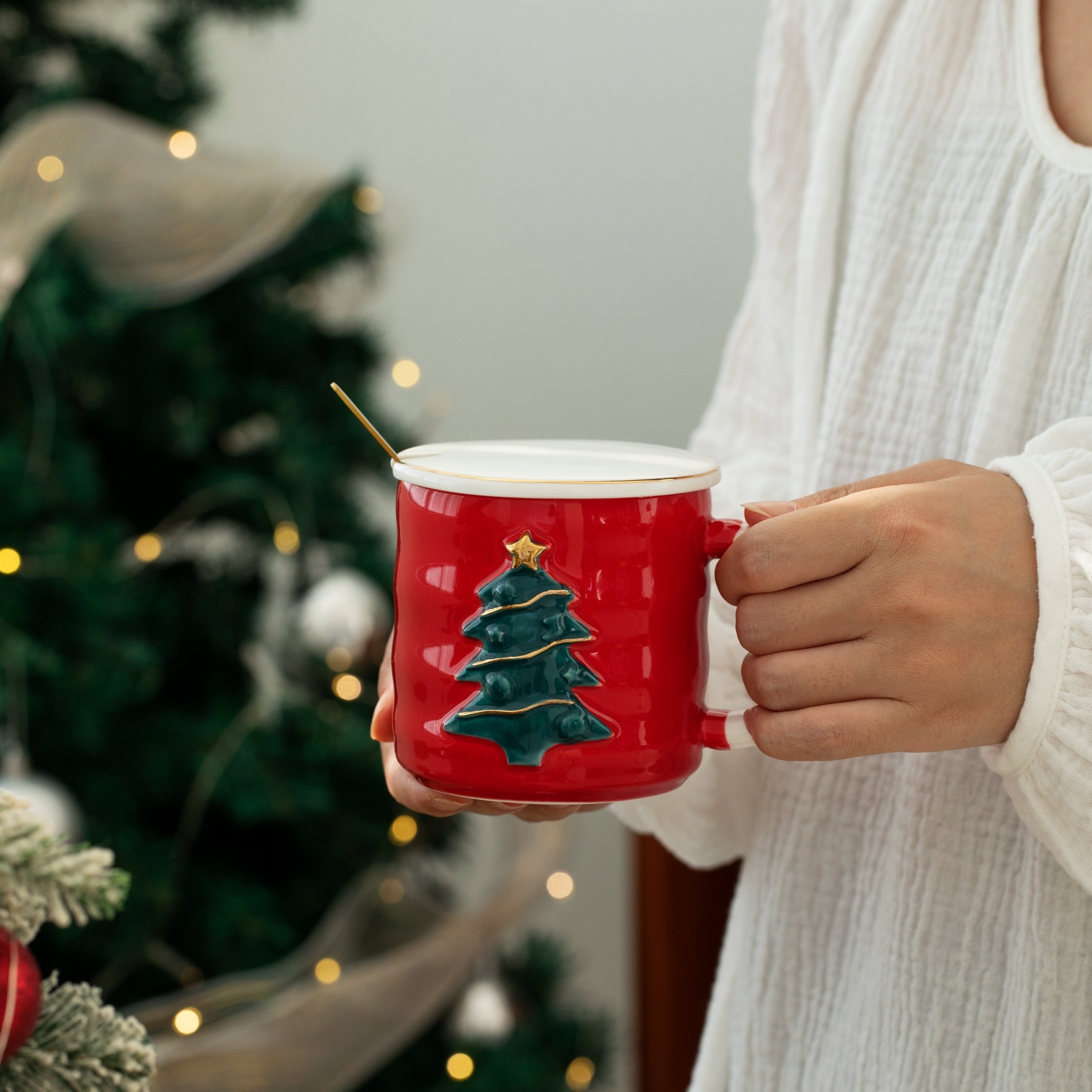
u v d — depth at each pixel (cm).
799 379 80
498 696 63
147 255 131
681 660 65
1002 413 71
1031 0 72
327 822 151
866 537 62
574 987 229
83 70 145
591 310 217
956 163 74
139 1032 61
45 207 122
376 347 163
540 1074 147
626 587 63
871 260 76
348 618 138
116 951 130
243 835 156
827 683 63
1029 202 72
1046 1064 70
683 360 214
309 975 135
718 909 174
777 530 63
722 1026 83
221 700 151
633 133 208
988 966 72
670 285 212
